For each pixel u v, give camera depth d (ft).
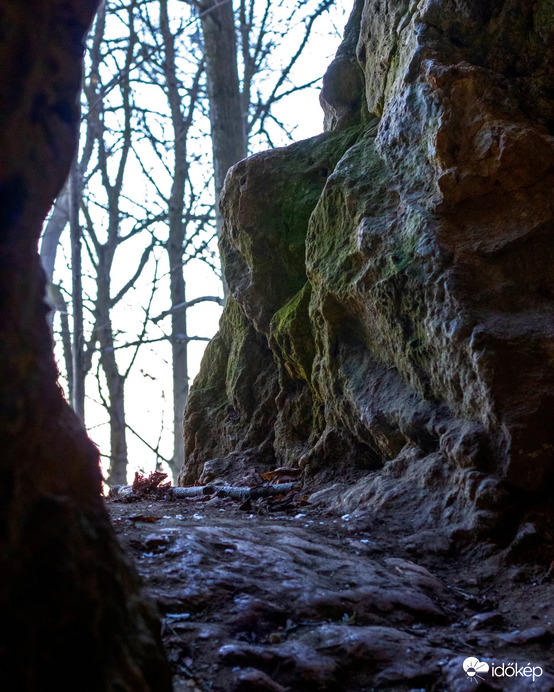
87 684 5.69
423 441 15.58
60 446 6.22
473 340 13.99
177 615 9.58
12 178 5.91
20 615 5.44
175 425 59.93
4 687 5.25
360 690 8.79
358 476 17.66
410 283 15.57
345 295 17.48
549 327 14.17
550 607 11.18
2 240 5.82
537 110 16.35
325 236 18.66
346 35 22.70
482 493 13.48
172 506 16.53
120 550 6.95
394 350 16.70
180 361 60.85
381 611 10.57
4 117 5.78
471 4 16.67
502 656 9.62
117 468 59.88
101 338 61.26
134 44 59.82
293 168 21.03
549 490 13.48
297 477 18.99
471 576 12.57
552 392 13.60
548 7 16.17
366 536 13.87
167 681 6.70
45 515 5.80
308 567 11.61
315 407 19.83
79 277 46.93
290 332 19.85
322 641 9.41
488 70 16.33
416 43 17.28
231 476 20.76
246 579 10.65
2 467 5.50
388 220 16.75
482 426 14.24
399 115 17.35
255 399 21.99
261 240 20.89
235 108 40.96
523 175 15.17
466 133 15.74
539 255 15.01
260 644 9.33
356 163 18.53
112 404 60.49
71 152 6.69
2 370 5.60
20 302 5.91
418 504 14.65
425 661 9.22
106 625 6.05
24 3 5.88
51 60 6.29
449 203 15.64
